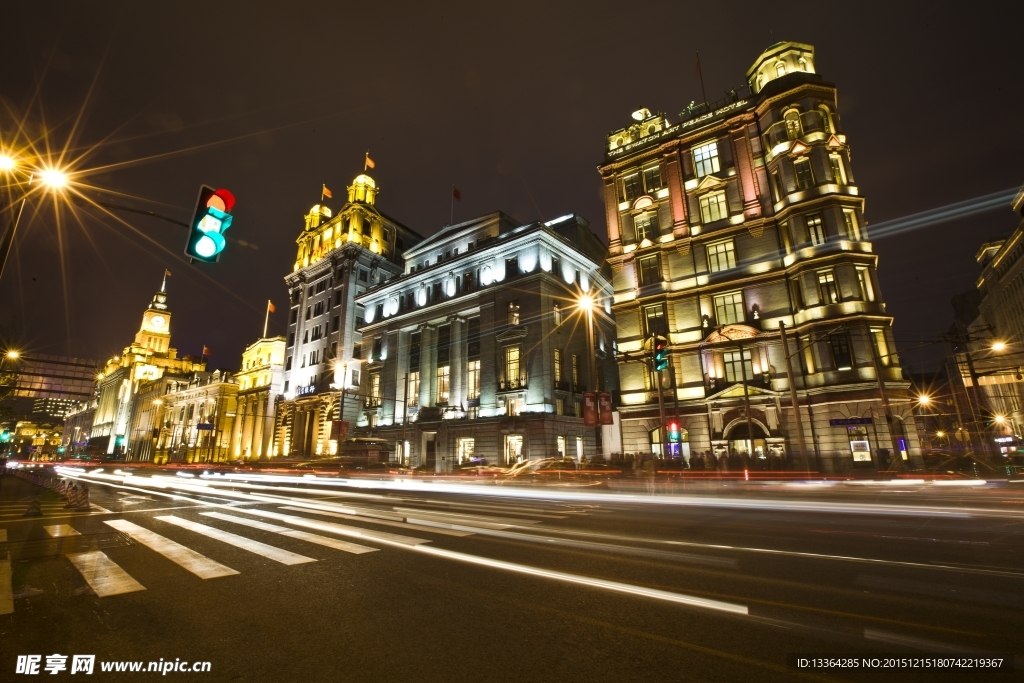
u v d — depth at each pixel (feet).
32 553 26.84
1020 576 20.43
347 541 29.86
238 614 16.93
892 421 83.87
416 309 162.30
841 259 94.58
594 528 34.55
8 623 16.14
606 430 126.11
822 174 100.01
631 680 11.84
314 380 209.56
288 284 243.40
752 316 103.65
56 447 456.04
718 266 111.14
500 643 14.25
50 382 151.53
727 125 115.24
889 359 90.07
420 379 156.76
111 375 424.05
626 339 118.21
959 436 172.76
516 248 143.02
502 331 138.00
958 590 18.53
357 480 116.57
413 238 244.63
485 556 25.50
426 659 13.24
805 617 15.88
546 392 126.62
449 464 137.39
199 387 282.77
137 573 22.44
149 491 73.31
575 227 165.37
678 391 107.65
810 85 105.40
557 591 19.22
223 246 26.43
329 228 233.14
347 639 14.69
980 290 253.85
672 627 15.25
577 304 146.72
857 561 23.57
